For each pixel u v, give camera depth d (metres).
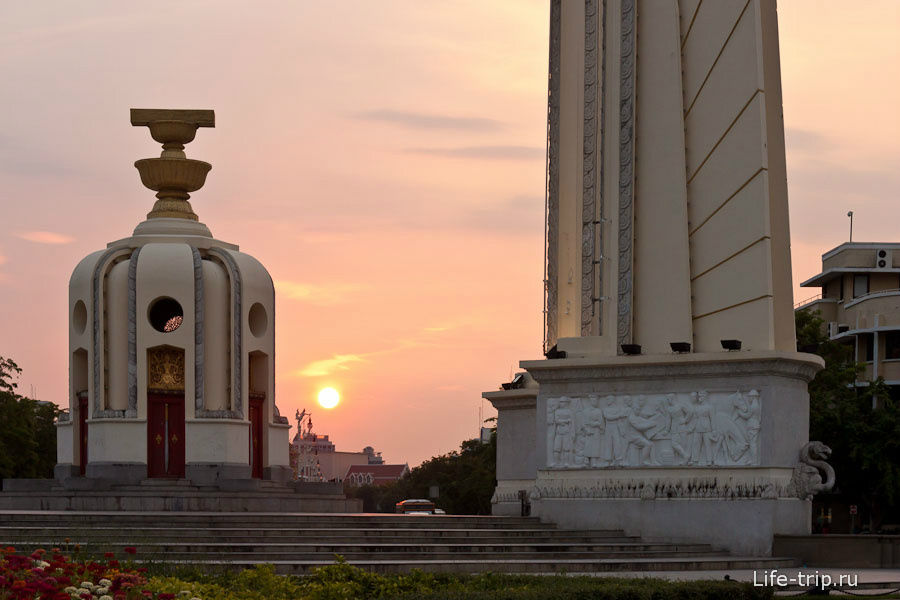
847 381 64.75
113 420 46.03
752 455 38.16
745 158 39.84
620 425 40.25
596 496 40.22
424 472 118.69
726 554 37.88
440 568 30.02
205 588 20.75
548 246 49.09
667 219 42.09
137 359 46.44
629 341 41.78
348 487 143.12
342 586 22.14
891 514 67.69
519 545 34.50
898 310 75.88
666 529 39.03
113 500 41.44
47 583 17.58
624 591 22.31
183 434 46.81
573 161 48.31
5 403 67.81
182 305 46.62
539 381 41.81
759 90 39.44
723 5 40.97
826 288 86.75
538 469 41.44
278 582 22.19
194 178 49.56
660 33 42.84
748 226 39.62
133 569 22.83
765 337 38.81
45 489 45.06
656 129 42.59
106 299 47.03
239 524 34.38
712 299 40.88
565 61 49.28
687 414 39.16
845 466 62.91
